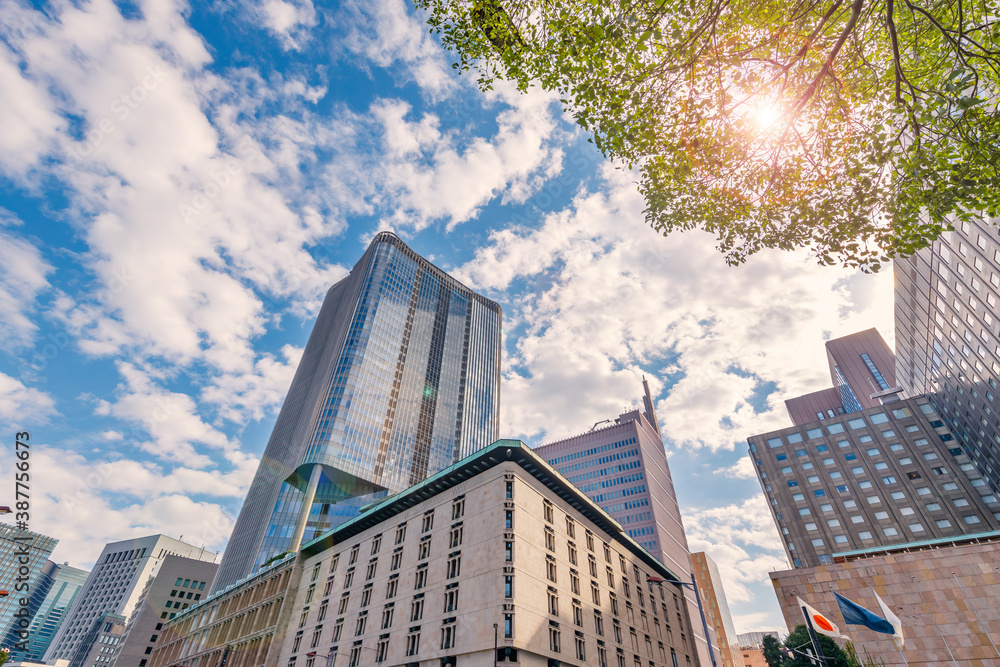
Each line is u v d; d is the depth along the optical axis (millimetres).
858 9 11148
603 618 51062
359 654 49188
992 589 60781
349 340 153875
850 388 155750
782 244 15742
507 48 14984
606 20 13227
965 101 11875
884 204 13898
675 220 17062
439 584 46875
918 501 90000
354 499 126188
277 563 74438
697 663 66188
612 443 166625
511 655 37188
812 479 103188
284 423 165000
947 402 91250
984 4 12242
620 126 14992
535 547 46719
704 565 155000
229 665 67250
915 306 87562
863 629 65375
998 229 54688
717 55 13523
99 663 172250
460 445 169000
